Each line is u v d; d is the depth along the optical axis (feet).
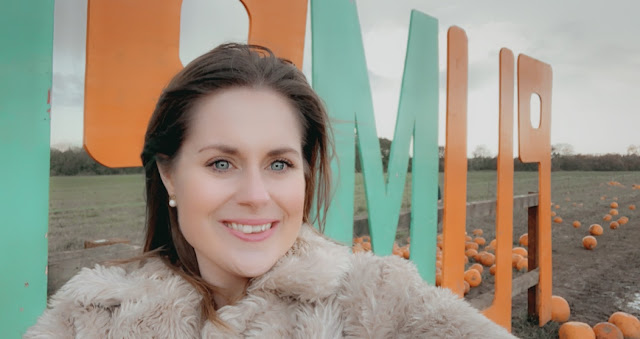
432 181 9.67
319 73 7.16
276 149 2.84
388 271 3.08
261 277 2.97
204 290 3.11
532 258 14.24
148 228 3.79
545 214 14.20
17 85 4.71
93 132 5.12
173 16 5.86
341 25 7.61
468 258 19.39
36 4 4.83
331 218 7.30
